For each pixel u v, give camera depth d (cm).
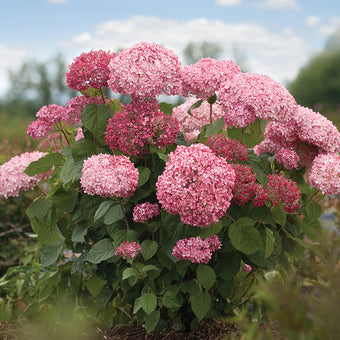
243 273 300
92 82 255
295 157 265
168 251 249
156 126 237
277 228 274
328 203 464
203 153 213
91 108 263
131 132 238
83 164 243
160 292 260
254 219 246
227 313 288
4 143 614
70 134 326
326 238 121
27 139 540
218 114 306
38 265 363
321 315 101
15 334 281
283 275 325
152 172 260
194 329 273
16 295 359
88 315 313
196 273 260
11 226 451
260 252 254
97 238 292
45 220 317
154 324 252
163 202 211
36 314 302
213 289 278
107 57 260
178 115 311
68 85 264
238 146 236
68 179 268
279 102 245
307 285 295
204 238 231
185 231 235
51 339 273
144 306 239
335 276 107
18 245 452
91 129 261
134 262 258
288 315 104
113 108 282
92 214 273
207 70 268
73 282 321
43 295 328
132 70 241
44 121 288
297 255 286
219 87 270
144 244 249
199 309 252
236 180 221
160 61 249
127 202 265
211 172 207
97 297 309
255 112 243
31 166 284
